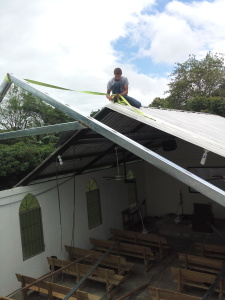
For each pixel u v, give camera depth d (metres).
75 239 9.38
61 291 6.29
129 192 12.63
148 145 11.17
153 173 13.73
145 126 9.02
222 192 3.01
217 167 11.95
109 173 11.33
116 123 7.86
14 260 7.30
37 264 7.95
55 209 8.74
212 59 35.25
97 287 7.27
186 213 12.99
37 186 8.16
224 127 10.60
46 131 4.72
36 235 8.08
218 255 7.89
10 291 7.13
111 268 8.17
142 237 9.23
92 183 10.54
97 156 9.52
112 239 10.84
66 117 32.38
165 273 7.94
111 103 6.70
